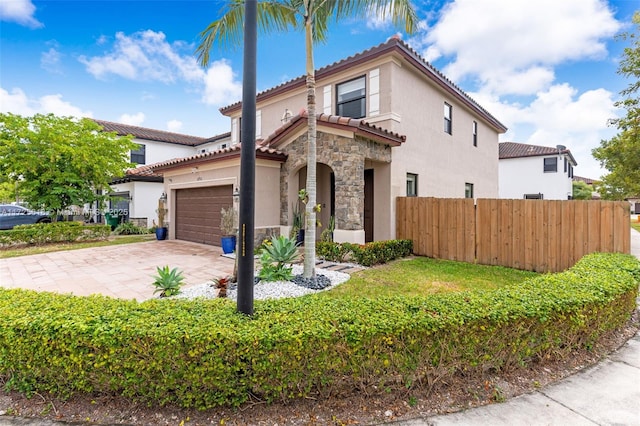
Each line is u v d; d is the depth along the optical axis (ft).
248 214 10.65
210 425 8.93
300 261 29.68
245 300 10.60
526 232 27.96
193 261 31.50
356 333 9.47
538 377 11.18
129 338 9.23
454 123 48.49
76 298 12.35
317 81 40.75
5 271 27.25
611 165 65.51
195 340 9.03
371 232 37.11
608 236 24.47
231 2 22.72
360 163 30.35
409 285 22.13
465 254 30.99
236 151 34.32
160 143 85.51
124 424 9.08
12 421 9.32
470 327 10.37
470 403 9.84
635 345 13.89
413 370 9.97
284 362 9.25
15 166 42.01
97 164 47.83
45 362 9.77
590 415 9.36
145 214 67.31
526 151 91.30
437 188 43.68
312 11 21.88
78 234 46.73
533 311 11.09
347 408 9.50
